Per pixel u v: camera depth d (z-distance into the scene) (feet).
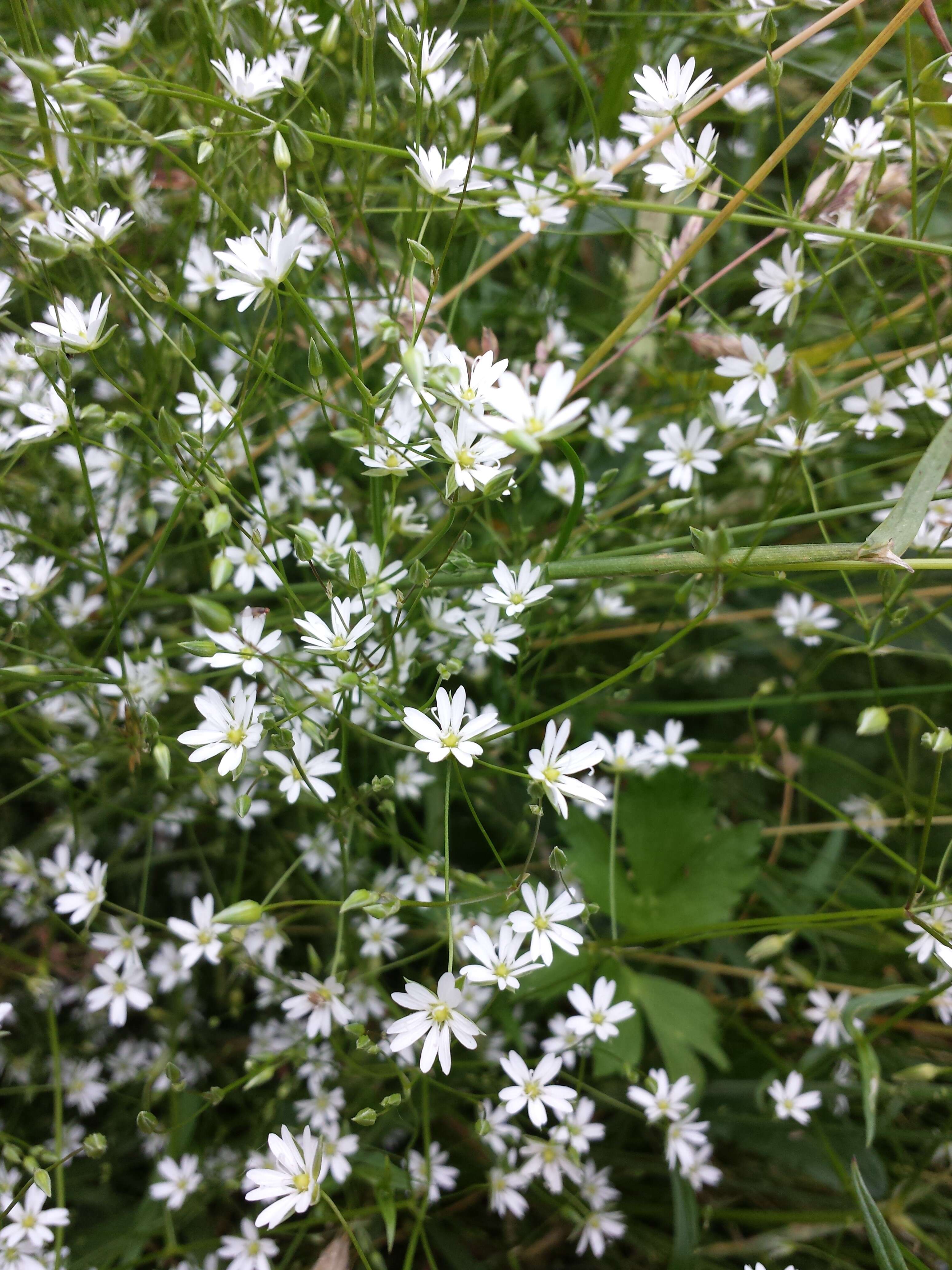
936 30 0.54
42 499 0.66
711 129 0.53
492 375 0.44
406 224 0.62
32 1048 0.64
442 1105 0.60
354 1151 0.54
